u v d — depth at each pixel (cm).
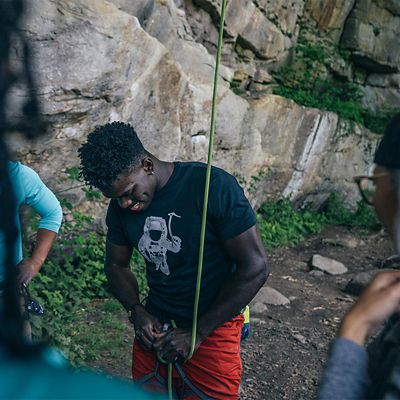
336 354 131
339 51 1146
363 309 135
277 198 980
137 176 244
